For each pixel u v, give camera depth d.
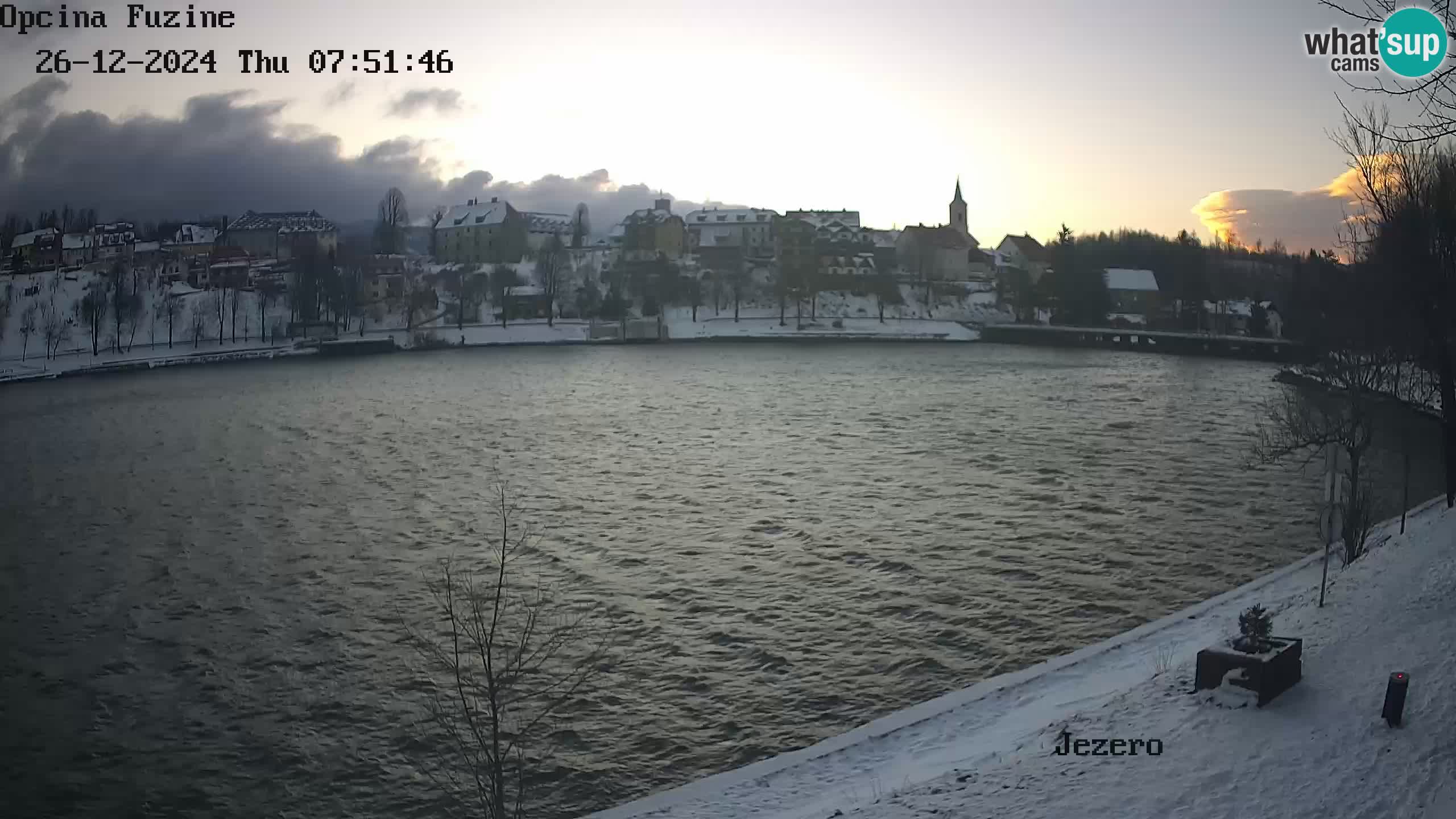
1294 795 20.31
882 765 27.47
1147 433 107.31
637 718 38.28
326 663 44.44
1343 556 45.47
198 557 62.41
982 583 54.28
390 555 62.16
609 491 80.12
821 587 54.12
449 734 37.16
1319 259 123.69
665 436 108.81
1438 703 23.98
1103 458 91.94
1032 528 65.88
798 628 47.69
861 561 58.97
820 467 89.50
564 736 36.91
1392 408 93.12
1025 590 53.03
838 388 154.00
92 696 41.41
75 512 75.19
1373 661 27.11
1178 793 20.72
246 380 170.50
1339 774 20.98
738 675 42.25
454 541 65.38
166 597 54.31
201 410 133.25
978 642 45.66
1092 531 64.88
